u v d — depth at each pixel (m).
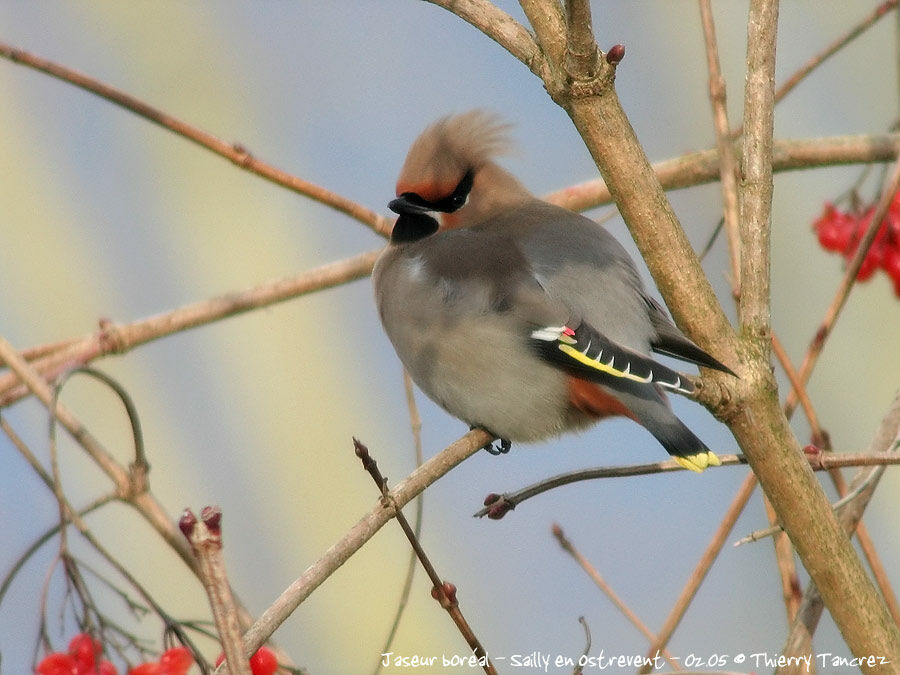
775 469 6.81
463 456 7.62
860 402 12.81
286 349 13.74
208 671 7.22
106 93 9.82
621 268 9.46
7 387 10.03
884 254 9.87
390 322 9.94
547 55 6.85
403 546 12.73
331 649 12.46
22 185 14.02
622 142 6.86
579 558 9.16
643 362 8.63
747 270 7.07
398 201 10.23
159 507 8.09
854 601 6.71
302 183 10.18
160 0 14.49
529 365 9.23
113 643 7.17
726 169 8.22
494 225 10.01
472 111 10.56
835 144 10.43
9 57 9.73
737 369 6.86
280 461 13.35
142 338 10.40
